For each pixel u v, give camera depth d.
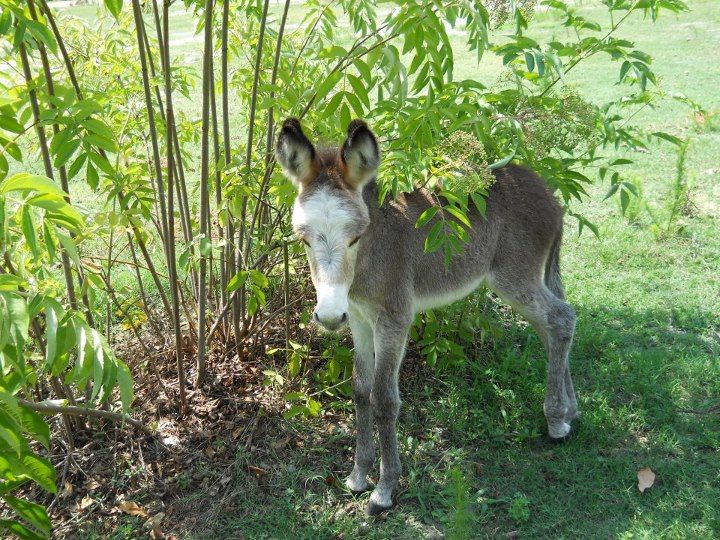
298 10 5.30
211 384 2.19
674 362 2.33
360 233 1.63
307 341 2.36
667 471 1.94
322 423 2.14
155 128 1.90
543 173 2.11
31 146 2.12
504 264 2.05
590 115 2.01
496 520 1.86
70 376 1.68
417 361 2.37
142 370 2.20
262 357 2.32
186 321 2.39
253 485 1.94
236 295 2.17
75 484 1.93
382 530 1.84
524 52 1.89
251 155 2.11
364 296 1.85
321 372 2.27
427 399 2.23
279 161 1.68
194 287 2.30
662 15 7.64
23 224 1.37
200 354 2.13
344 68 1.73
